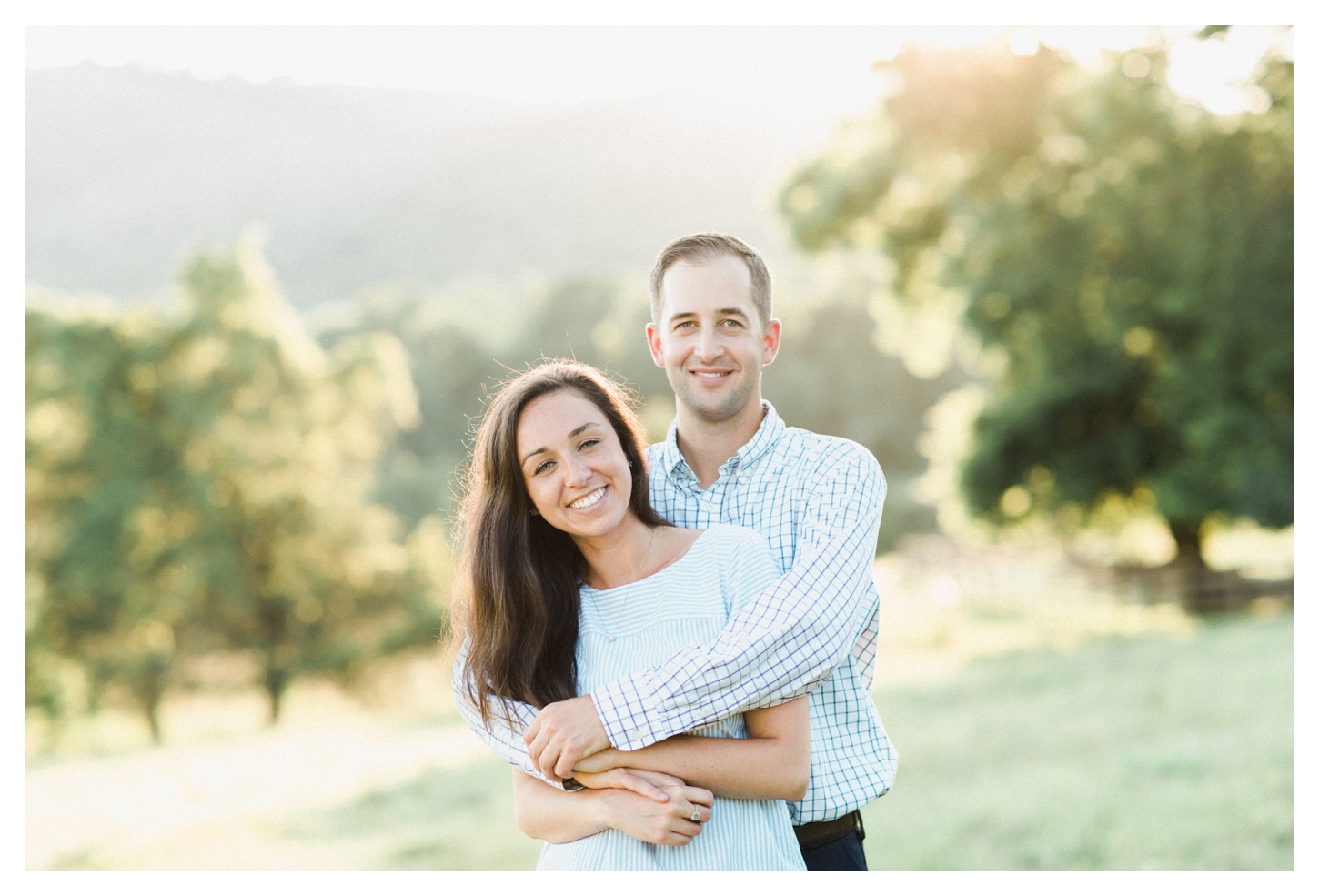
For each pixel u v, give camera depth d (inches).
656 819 73.7
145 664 780.0
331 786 358.0
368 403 882.8
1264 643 504.1
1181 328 593.6
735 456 90.0
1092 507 659.4
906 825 277.9
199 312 829.2
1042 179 609.6
